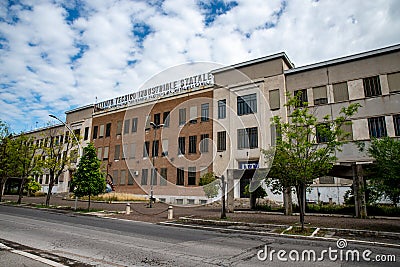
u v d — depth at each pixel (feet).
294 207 47.06
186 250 19.29
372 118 57.36
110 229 28.91
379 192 29.68
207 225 34.04
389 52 58.23
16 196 95.96
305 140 29.76
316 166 29.68
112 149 92.89
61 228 28.68
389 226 30.45
